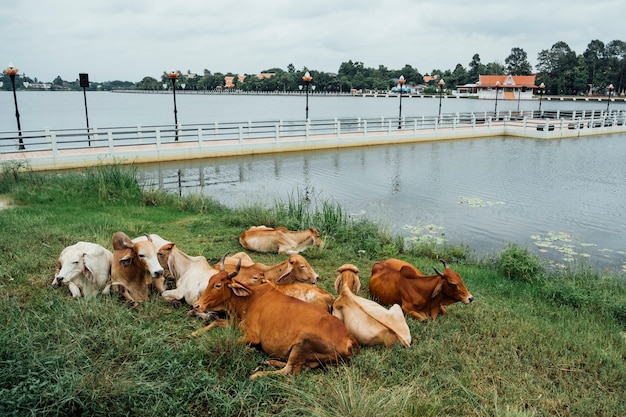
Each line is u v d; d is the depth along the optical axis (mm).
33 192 12703
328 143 28531
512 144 32406
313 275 6895
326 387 4613
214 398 4336
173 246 6711
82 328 5180
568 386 5000
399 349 5367
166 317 5980
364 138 30125
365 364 4984
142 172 20188
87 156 20469
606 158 26312
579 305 7613
